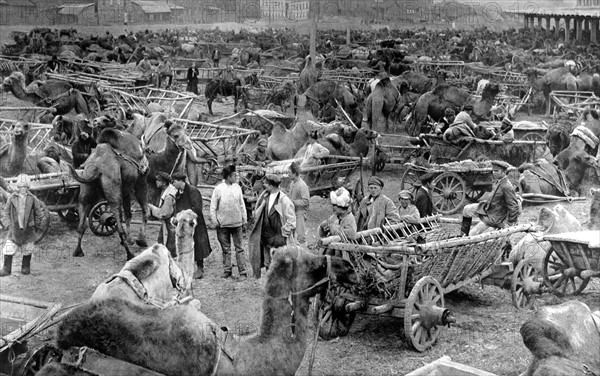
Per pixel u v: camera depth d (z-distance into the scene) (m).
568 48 18.11
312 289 7.49
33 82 15.27
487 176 13.20
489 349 8.98
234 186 10.59
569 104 17.39
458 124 14.59
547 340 7.16
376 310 9.04
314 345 8.31
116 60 16.38
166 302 7.21
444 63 18.22
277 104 16.73
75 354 6.90
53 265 10.45
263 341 7.27
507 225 10.59
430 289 9.23
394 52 17.73
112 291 7.01
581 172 12.86
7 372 7.63
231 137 15.17
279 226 10.05
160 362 6.92
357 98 17.52
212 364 6.96
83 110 15.47
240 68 16.78
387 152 15.53
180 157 12.23
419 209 10.98
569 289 10.09
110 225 11.59
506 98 17.97
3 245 10.35
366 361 8.73
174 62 16.66
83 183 11.18
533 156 14.06
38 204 10.65
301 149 13.79
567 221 10.09
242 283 10.22
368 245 9.38
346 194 9.52
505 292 10.68
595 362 7.11
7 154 11.95
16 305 8.84
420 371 7.38
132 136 11.66
